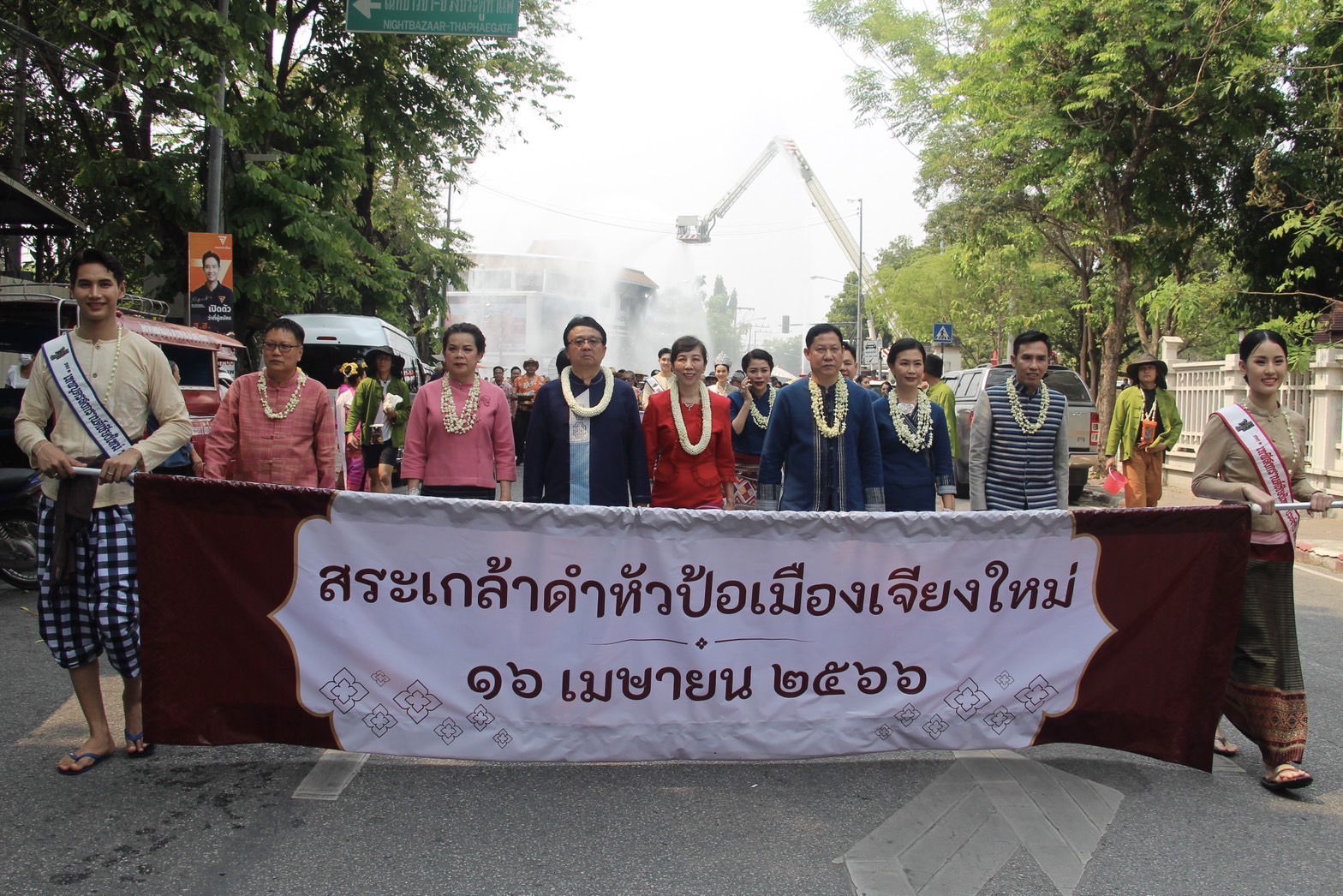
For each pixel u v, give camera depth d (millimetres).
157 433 4230
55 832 3682
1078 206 17516
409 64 20469
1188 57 15055
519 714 4230
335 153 18594
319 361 14805
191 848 3570
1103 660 4426
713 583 4266
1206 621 4363
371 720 4176
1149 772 4504
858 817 3943
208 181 14398
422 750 4199
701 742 4309
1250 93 15086
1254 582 4402
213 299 13633
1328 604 8469
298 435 5227
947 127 22375
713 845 3670
